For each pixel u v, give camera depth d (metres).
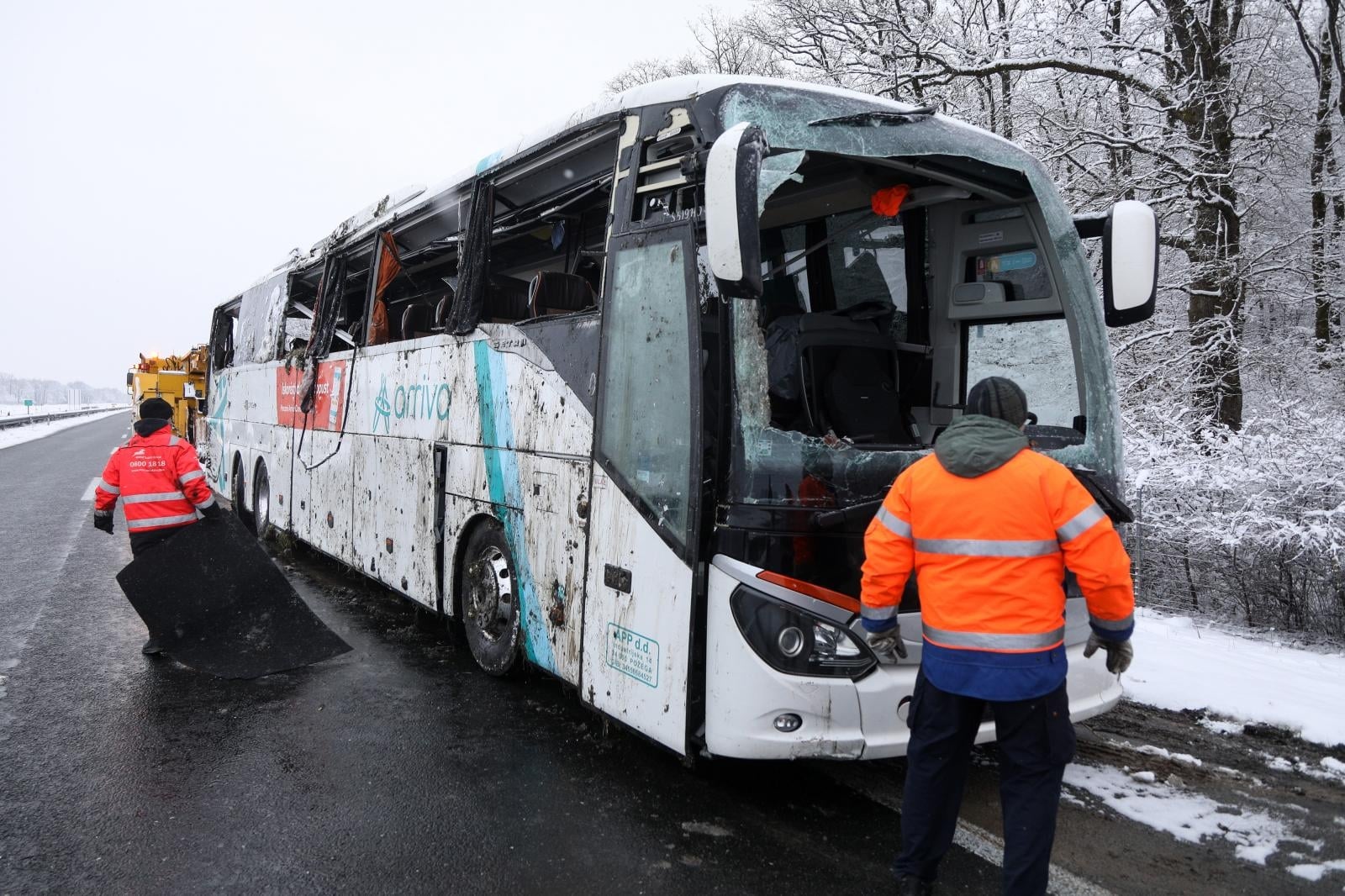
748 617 3.35
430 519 6.03
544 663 4.63
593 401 4.24
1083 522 2.71
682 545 3.58
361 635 6.77
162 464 6.02
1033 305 4.43
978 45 12.71
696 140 3.67
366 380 7.23
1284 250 13.08
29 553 10.35
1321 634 6.32
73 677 5.73
